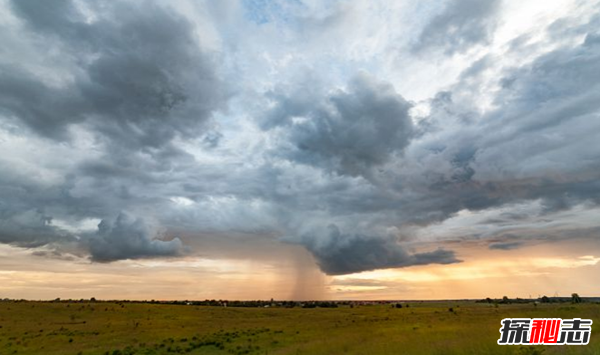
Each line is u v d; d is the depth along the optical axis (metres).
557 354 17.12
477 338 24.38
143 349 35.75
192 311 89.88
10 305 83.88
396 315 73.88
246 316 81.69
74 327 56.25
